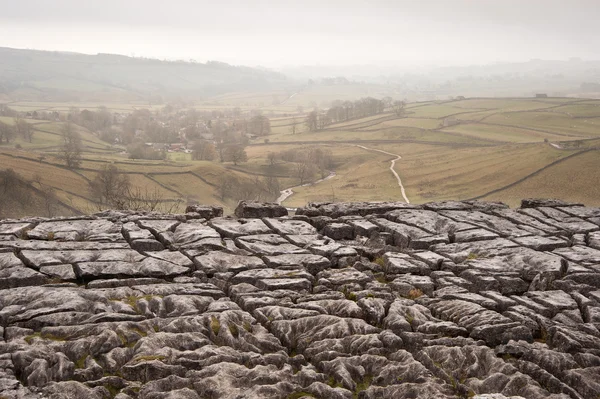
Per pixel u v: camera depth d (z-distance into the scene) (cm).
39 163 14375
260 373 1145
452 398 1092
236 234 1962
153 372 1149
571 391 1122
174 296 1476
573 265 1755
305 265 1741
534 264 1762
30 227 1953
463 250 1888
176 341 1269
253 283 1625
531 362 1227
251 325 1360
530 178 14550
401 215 2219
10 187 11656
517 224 2181
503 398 1054
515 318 1416
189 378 1139
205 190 14888
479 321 1373
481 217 2236
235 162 18562
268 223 2111
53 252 1706
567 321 1425
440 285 1642
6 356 1161
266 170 17888
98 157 17238
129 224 2005
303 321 1370
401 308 1451
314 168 18038
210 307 1441
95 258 1689
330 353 1238
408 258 1811
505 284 1625
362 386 1169
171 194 14138
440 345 1286
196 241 1875
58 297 1424
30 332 1277
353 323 1358
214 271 1680
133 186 14000
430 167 17250
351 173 17962
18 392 1045
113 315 1349
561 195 13450
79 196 12612
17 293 1438
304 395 1106
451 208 2367
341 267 1784
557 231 2075
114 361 1189
